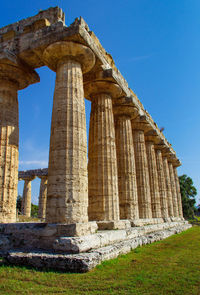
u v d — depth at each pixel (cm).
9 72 1324
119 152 1742
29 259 812
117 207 1352
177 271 776
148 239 1419
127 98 1705
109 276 710
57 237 925
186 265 859
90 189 1365
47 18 1277
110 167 1377
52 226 951
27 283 653
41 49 1214
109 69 1417
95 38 1392
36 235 980
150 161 2339
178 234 2009
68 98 1117
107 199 1320
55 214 980
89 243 902
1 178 1224
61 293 587
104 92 1502
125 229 1305
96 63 1348
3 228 1060
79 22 1166
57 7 1270
